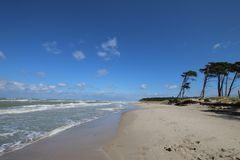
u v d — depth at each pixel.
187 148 9.02
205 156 7.88
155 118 21.16
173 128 14.06
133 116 25.27
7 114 25.06
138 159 8.20
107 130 15.52
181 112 28.73
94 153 9.44
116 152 9.44
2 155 9.08
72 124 18.47
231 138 10.58
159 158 8.01
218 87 55.91
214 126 14.48
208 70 56.62
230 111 26.86
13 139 12.07
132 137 12.38
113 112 33.81
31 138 12.41
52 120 20.83
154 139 11.25
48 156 9.03
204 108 35.94
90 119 22.77
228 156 7.77
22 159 8.62
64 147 10.47
